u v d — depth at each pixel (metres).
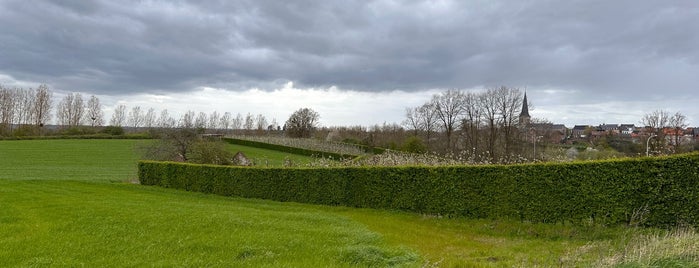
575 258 7.71
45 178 23.89
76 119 72.38
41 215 10.35
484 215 12.30
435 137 58.81
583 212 10.73
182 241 8.08
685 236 8.01
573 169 10.97
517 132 47.16
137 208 11.84
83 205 12.04
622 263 6.56
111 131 58.62
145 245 7.75
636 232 9.54
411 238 9.82
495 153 41.22
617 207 10.30
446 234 10.70
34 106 66.19
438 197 13.19
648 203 9.96
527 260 7.81
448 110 57.34
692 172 9.59
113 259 6.85
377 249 7.88
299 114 72.00
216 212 11.69
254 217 11.06
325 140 56.44
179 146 27.09
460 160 20.25
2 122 61.50
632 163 10.20
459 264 7.53
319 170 15.99
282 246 7.97
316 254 7.52
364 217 12.83
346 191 15.25
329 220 11.38
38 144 46.69
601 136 59.19
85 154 40.81
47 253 7.06
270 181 17.28
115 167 32.97
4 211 10.61
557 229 10.61
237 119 82.50
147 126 75.31
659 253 6.88
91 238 8.12
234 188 18.31
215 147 25.92
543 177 11.41
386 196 14.34
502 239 10.19
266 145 50.41
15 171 28.47
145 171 22.03
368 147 49.09
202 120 72.06
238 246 7.84
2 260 6.61
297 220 11.20
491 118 50.78
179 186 20.47
